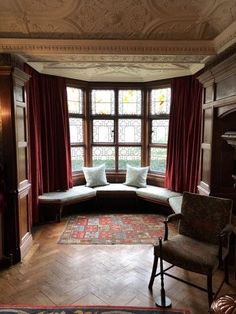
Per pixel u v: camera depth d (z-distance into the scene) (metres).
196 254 2.29
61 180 4.69
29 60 3.25
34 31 2.72
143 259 3.11
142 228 4.05
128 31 2.75
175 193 4.54
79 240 3.62
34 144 4.01
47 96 4.39
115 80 5.12
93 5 2.49
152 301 2.35
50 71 4.40
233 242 2.90
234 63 2.57
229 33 2.53
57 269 2.89
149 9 2.53
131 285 2.59
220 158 3.24
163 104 4.99
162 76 4.80
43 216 4.36
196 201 2.70
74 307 2.26
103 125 5.31
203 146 3.56
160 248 2.39
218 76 3.02
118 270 2.86
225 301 1.67
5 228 3.00
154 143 5.21
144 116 5.22
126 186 5.05
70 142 4.93
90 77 5.03
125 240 3.61
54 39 2.80
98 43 2.83
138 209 5.03
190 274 2.80
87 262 3.04
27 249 3.29
